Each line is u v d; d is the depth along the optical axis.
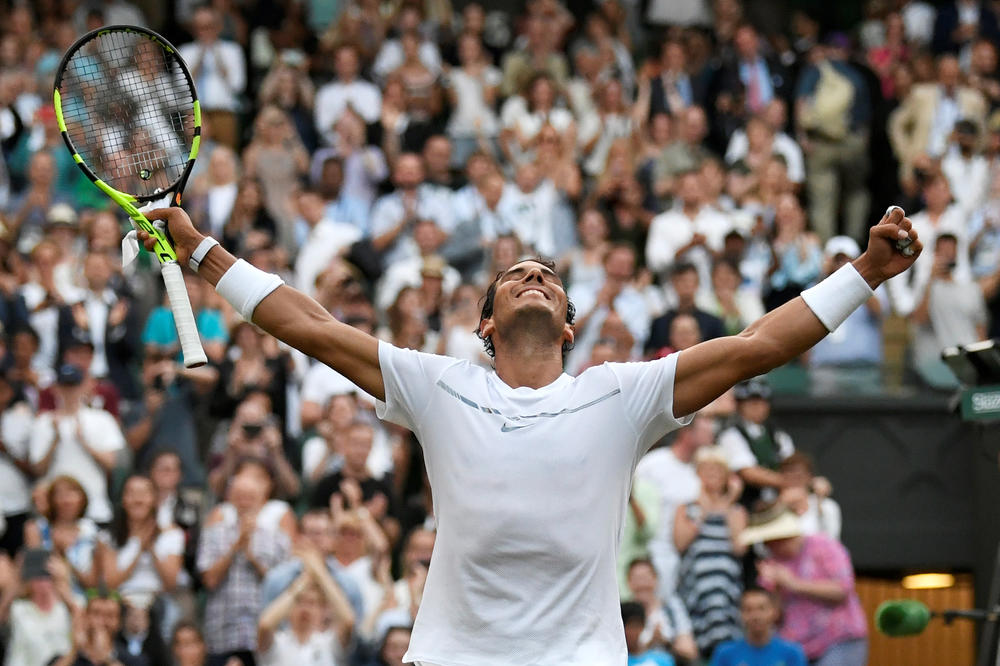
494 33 30.12
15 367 19.48
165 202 7.62
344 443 17.44
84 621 15.47
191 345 7.10
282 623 15.54
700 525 16.39
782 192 23.73
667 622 16.03
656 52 30.30
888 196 27.27
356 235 22.70
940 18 29.17
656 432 6.66
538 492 6.39
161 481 16.81
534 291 6.73
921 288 22.17
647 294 21.42
